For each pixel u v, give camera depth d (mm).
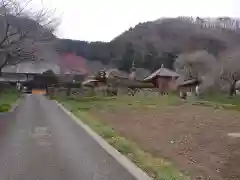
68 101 35750
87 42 106375
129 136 11539
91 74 78438
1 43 22344
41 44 25828
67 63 87625
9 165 7254
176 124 15125
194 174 6582
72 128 13961
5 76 73062
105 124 15188
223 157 8102
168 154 8523
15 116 19266
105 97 41594
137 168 7008
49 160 7789
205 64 55094
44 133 12320
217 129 13344
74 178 6258
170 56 92812
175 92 47375
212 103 30656
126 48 104438
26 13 23531
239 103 30672
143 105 28828
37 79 72312
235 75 49094
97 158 8023
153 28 111250
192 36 91688
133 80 58406
